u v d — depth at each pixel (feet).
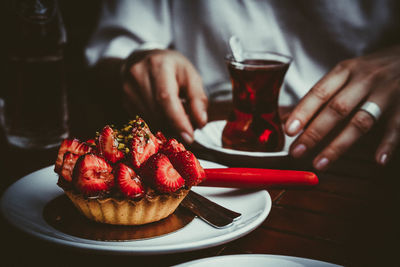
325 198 1.54
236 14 3.29
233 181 1.50
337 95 1.99
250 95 1.77
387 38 3.18
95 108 2.36
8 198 1.38
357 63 2.16
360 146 2.02
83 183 1.31
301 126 1.89
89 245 1.19
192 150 1.86
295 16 3.21
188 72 2.39
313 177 1.55
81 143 1.43
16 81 1.84
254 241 1.30
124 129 1.45
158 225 1.35
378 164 1.80
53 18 1.90
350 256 1.26
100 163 1.34
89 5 4.86
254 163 1.74
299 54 3.26
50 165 1.70
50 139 1.88
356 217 1.44
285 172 1.54
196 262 1.10
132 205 1.31
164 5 3.40
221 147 1.88
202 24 3.35
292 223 1.39
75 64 3.71
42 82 1.86
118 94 2.57
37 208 1.38
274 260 1.11
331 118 1.90
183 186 1.40
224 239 1.26
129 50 3.07
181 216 1.40
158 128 2.09
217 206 1.44
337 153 1.80
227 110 2.40
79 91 2.68
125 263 1.21
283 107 2.49
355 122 1.87
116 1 3.24
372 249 1.29
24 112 1.85
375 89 2.02
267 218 1.41
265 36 3.27
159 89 2.12
